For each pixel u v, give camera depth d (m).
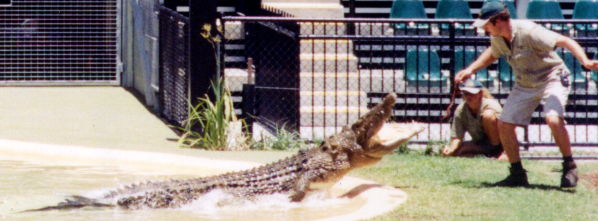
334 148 10.79
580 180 11.51
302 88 16.84
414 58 17.22
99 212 9.77
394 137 10.95
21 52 20.83
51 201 10.14
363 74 17.56
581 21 14.60
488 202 9.94
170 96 16.89
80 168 12.48
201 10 14.68
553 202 10.00
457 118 13.46
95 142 14.30
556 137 10.81
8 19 20.72
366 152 10.86
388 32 18.73
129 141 14.54
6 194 10.55
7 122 16.06
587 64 10.46
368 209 9.58
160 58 17.61
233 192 10.34
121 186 10.64
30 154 13.43
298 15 18.83
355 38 14.85
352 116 16.44
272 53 16.66
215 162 12.55
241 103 17.06
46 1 20.86
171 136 15.20
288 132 15.05
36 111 17.45
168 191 10.19
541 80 10.90
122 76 21.28
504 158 13.34
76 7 21.06
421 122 16.98
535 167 12.50
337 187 11.12
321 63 17.38
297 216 9.66
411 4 18.73
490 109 13.20
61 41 20.86
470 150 13.48
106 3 21.19
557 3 19.03
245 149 14.05
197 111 14.69
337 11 18.95
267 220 9.43
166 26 17.20
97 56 21.36
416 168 12.09
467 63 17.72
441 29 17.45
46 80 21.05
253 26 17.78
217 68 14.28
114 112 17.72
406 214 9.32
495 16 10.86
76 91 20.33
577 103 17.19
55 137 14.68
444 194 10.39
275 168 10.68
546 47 10.73
